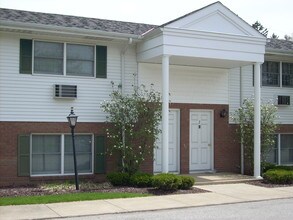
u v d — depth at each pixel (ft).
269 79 60.23
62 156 48.08
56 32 45.60
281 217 31.24
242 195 40.83
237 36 49.60
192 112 54.95
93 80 49.37
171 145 53.62
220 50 48.83
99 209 33.71
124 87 50.70
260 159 53.57
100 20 54.24
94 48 49.62
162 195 40.27
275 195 41.04
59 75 47.78
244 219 30.58
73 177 48.42
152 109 48.03
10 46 45.65
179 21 46.60
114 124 48.70
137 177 44.88
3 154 45.14
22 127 45.98
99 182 48.39
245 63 52.54
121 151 48.08
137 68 51.57
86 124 48.88
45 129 47.03
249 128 54.34
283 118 60.75
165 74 46.11
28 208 33.78
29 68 46.37
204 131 55.62
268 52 57.00
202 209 34.50
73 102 48.39
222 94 56.49
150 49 48.52
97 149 49.24
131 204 35.83
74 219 30.63
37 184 46.01
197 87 54.95
